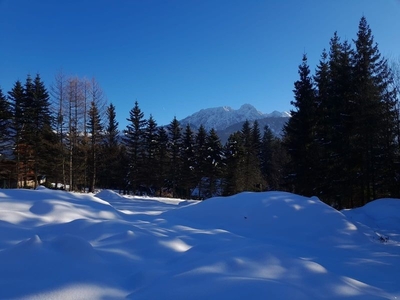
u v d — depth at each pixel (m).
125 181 41.88
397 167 19.42
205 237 5.23
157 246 4.09
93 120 28.77
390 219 10.11
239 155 41.59
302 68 24.70
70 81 27.03
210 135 41.88
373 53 20.66
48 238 4.26
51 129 31.31
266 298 2.57
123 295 2.70
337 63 22.73
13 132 31.69
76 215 5.90
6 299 2.36
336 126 21.02
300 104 24.19
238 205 7.99
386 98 19.94
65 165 29.80
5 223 4.65
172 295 2.62
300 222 7.02
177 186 42.56
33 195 6.60
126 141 40.12
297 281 3.06
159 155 41.34
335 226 6.91
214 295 2.60
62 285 2.62
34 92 32.56
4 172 31.84
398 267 4.72
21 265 2.85
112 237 4.29
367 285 3.54
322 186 22.77
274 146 53.62
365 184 20.45
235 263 3.27
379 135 19.34
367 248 6.06
